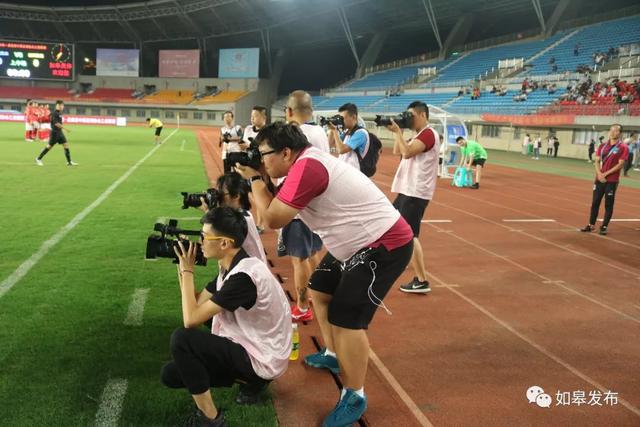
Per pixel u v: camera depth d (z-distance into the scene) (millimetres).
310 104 4301
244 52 56344
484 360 3879
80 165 14703
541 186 15234
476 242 7703
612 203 8523
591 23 37969
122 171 13828
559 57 35156
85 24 58812
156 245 2799
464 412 3188
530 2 41125
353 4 46031
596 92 27859
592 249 7477
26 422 2818
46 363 3469
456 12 45344
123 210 8656
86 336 3898
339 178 2826
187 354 2719
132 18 56281
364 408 3010
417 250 5191
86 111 58281
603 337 4363
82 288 4910
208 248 2783
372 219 2873
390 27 51094
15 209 8383
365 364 2984
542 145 30250
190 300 2736
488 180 16438
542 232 8602
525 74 35562
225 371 2807
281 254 4855
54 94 58906
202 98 57656
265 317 2836
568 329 4508
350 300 2900
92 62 62812
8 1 57875
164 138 29844
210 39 60750
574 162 25516
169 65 58500
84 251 6156
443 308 4918
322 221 2910
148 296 4770
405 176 5078
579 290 5578
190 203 3645
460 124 16125
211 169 15227
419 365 3771
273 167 2883
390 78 49094
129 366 3477
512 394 3408
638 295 5469
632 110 24609
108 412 2947
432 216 9727
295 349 3773
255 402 3170
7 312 4281
